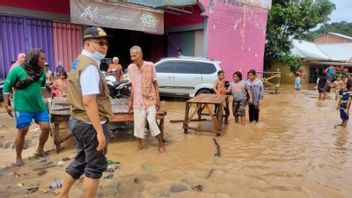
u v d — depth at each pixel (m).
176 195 3.80
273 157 5.44
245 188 4.08
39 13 11.43
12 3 10.75
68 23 12.30
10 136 6.63
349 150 5.97
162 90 12.38
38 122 4.96
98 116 2.82
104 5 11.89
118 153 5.52
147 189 3.96
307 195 3.90
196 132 7.30
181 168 4.78
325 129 7.89
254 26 18.53
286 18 24.56
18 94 4.61
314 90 21.19
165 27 17.00
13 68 4.55
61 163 4.88
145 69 5.46
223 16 16.12
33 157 5.20
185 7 15.06
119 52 16.80
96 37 2.90
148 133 7.01
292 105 12.74
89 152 2.99
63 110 5.65
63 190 3.26
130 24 12.88
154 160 5.15
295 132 7.48
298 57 27.42
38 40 11.59
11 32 10.92
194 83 12.09
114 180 4.24
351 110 11.99
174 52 16.88
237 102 8.41
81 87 2.80
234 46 17.14
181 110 10.47
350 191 4.06
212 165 4.95
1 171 4.55
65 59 12.37
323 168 4.93
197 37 15.71
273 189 4.07
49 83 9.80
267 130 7.66
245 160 5.23
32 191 3.86
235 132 7.40
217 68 12.05
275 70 27.23
